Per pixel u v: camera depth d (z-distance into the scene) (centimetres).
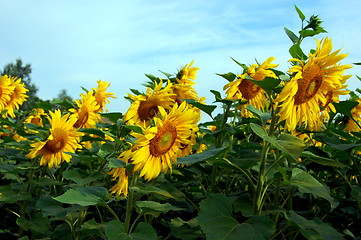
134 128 124
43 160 168
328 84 131
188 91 186
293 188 159
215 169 170
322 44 126
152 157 125
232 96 166
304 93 125
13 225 221
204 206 114
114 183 190
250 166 126
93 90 231
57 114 166
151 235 115
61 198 115
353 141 169
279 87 126
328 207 169
